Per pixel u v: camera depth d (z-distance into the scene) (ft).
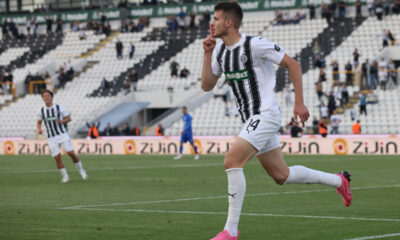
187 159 227.20
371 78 309.42
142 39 408.46
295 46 359.46
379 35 349.61
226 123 318.24
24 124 361.10
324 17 375.66
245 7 398.01
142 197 101.40
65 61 407.44
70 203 94.12
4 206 90.84
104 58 401.70
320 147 250.37
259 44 56.44
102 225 70.90
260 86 57.26
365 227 66.69
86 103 363.97
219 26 57.67
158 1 444.14
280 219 73.67
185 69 362.33
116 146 289.12
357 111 299.58
